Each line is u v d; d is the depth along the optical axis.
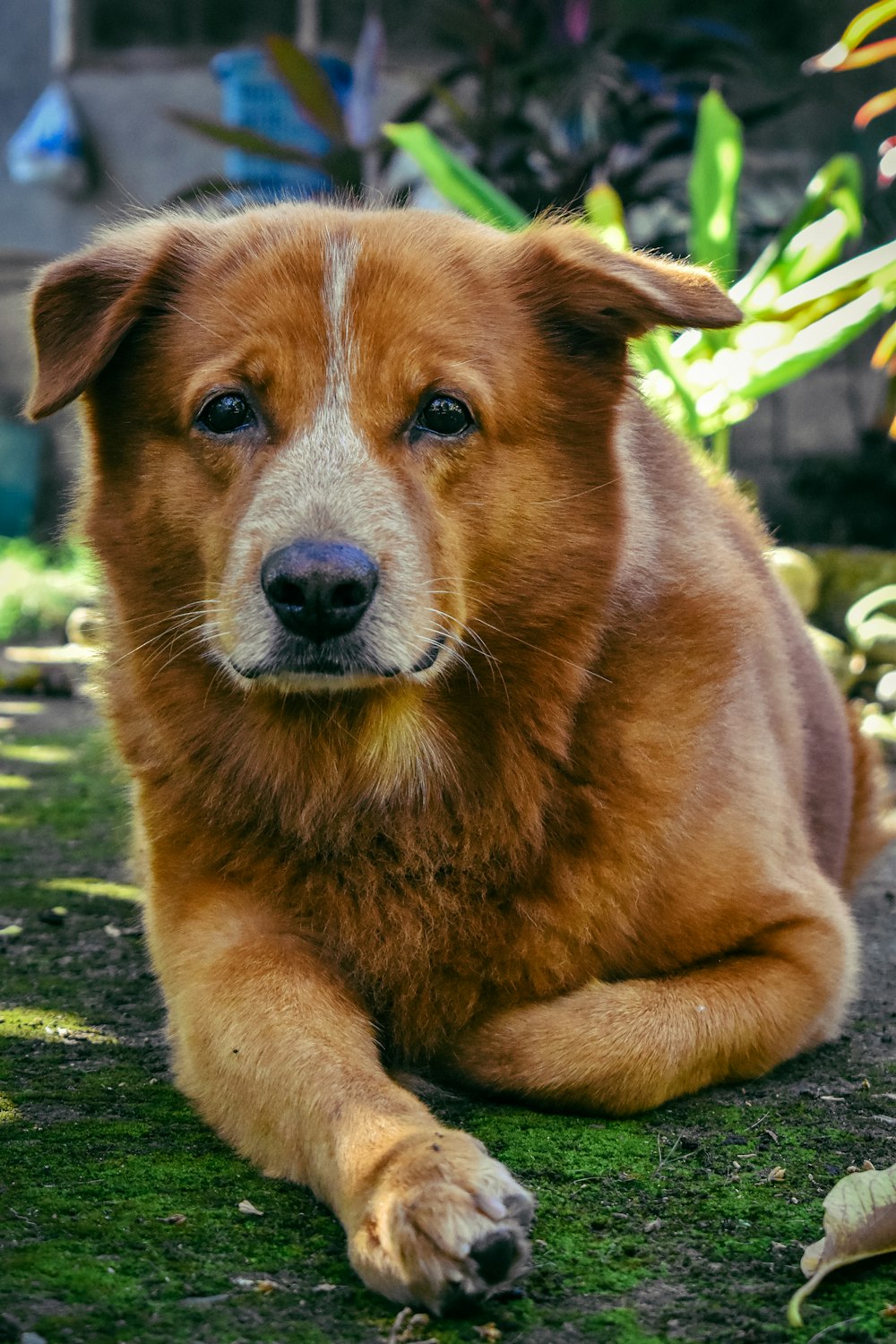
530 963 0.94
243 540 0.91
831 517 3.15
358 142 2.76
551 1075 0.90
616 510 0.97
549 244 0.99
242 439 0.93
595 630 0.96
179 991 0.93
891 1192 0.77
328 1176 0.81
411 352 0.93
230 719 0.95
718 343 1.89
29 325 1.00
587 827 0.94
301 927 0.95
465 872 0.94
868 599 2.17
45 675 2.41
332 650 0.89
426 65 3.51
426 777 0.94
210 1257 0.78
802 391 3.28
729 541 1.07
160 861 0.97
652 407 1.09
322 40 3.60
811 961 0.96
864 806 1.28
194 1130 0.89
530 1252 0.76
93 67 3.73
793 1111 0.91
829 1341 0.73
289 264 0.95
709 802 0.96
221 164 3.68
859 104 3.25
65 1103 0.91
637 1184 0.83
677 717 0.96
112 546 0.97
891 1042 1.01
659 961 0.96
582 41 2.71
